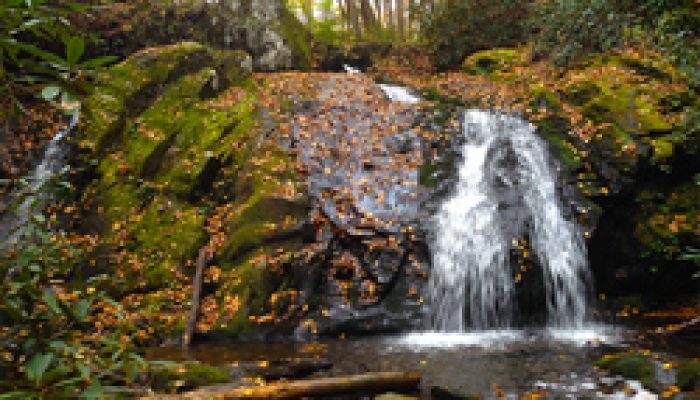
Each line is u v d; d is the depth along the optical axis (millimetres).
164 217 7328
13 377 2258
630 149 7039
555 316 6379
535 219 6770
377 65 14508
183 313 6105
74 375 2348
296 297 6191
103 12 10734
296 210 6789
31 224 2434
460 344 5414
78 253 2766
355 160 7941
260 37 12094
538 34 11500
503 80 11445
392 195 7293
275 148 7969
